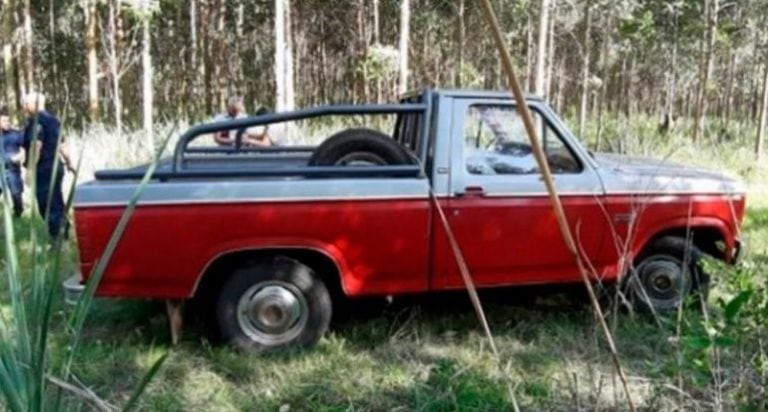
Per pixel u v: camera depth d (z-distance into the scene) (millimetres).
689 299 3277
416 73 23031
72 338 1399
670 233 4594
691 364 2828
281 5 12180
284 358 4059
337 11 24734
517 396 3592
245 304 4066
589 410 3324
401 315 4742
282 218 3920
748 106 27578
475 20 21219
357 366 4016
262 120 4090
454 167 4117
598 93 21125
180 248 3836
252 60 26234
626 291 4434
